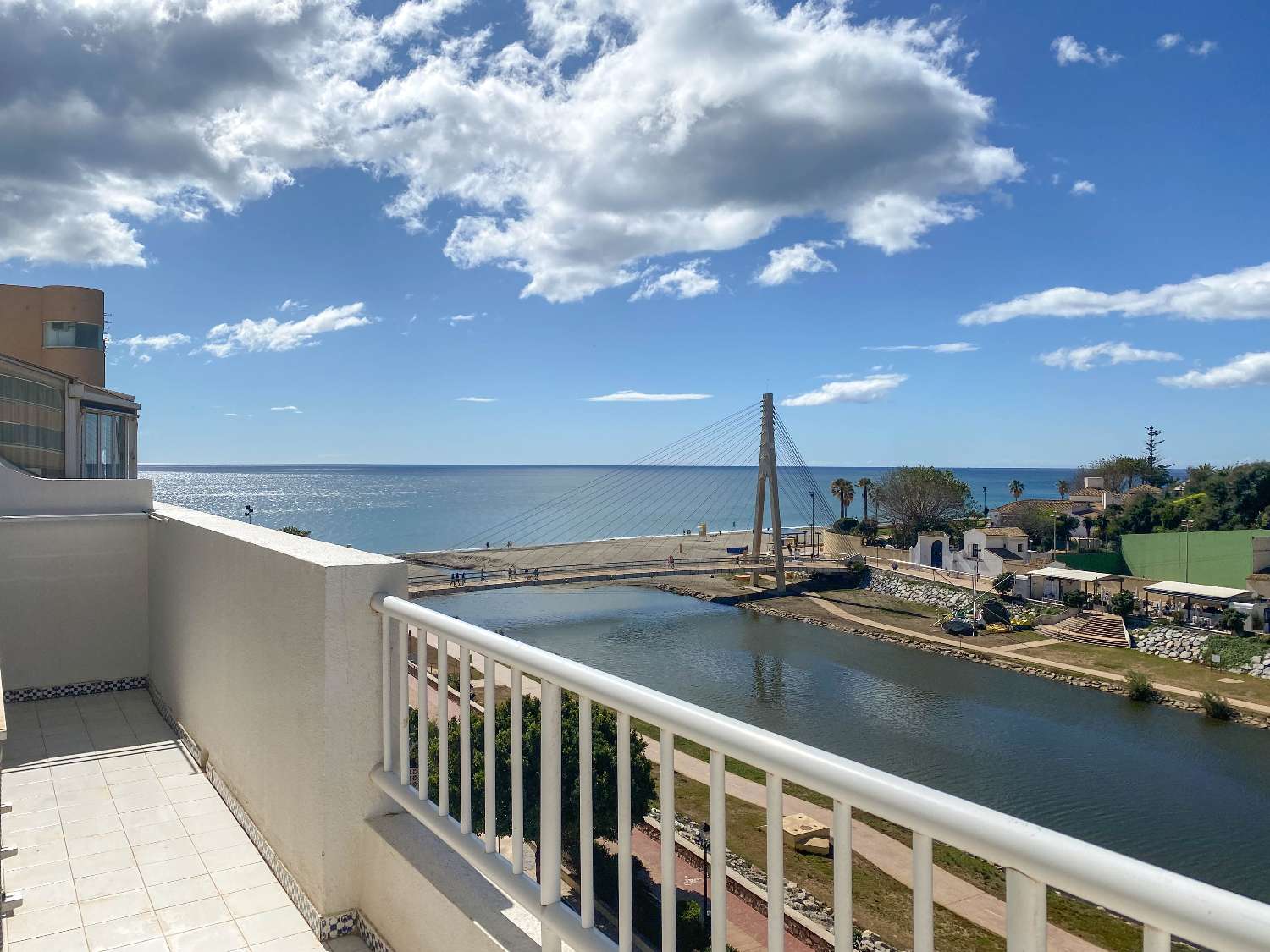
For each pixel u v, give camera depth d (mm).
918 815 759
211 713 3021
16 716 3885
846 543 61000
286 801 2230
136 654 4465
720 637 37781
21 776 3088
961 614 40062
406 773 1888
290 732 2184
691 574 47531
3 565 4133
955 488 58375
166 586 3869
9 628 4145
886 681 29812
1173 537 42031
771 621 41906
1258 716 25250
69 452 6062
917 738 23672
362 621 2004
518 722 1427
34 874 2346
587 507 144500
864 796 812
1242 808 18984
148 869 2379
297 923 2096
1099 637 34969
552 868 1324
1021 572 43969
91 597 4344
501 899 1583
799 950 9797
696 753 18641
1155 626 34500
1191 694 27500
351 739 2002
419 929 1716
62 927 2078
